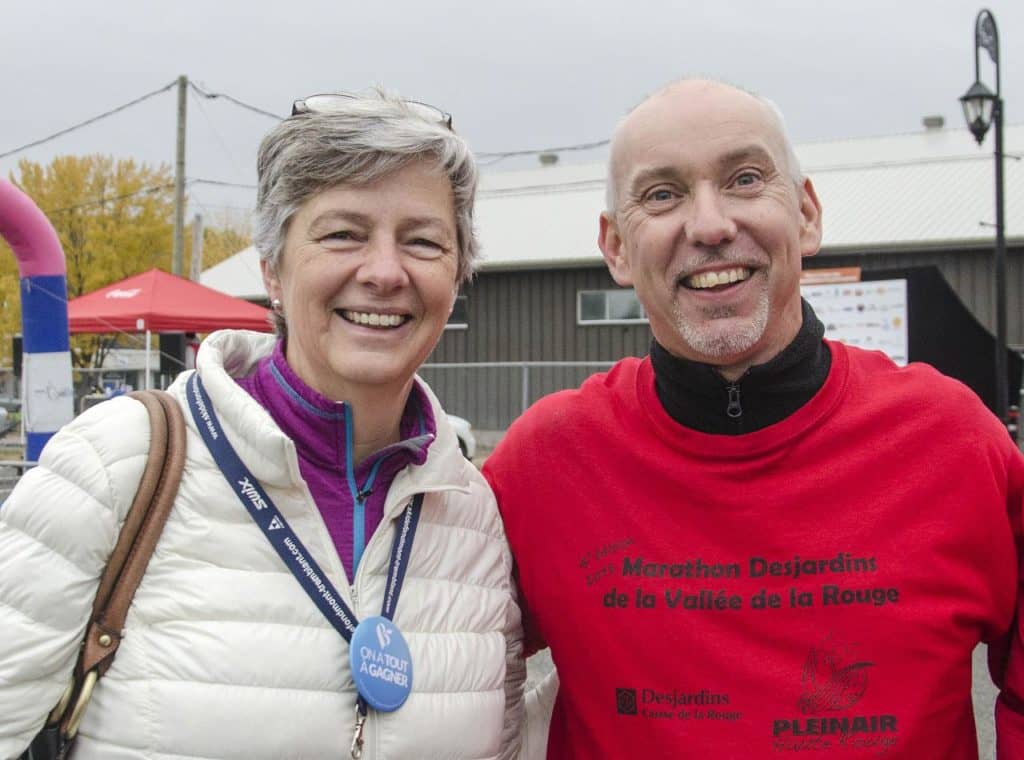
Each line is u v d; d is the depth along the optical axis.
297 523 1.63
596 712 1.97
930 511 1.91
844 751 1.79
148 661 1.51
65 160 24.80
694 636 1.89
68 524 1.52
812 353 2.00
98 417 1.62
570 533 2.06
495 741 1.77
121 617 1.52
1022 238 15.97
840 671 1.83
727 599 1.89
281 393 1.73
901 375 2.08
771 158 1.99
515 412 17.48
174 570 1.55
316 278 1.67
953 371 10.54
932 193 18.48
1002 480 1.95
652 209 2.02
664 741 1.87
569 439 2.12
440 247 1.74
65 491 1.54
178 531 1.57
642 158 2.01
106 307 11.02
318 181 1.66
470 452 13.20
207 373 1.65
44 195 24.58
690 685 1.87
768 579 1.90
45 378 6.67
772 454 1.94
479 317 19.72
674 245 1.98
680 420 2.01
